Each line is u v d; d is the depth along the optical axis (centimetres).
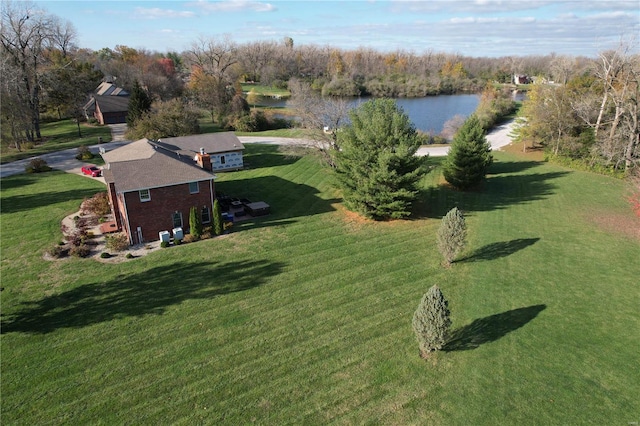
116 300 2302
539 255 2752
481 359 1802
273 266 2667
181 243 3003
